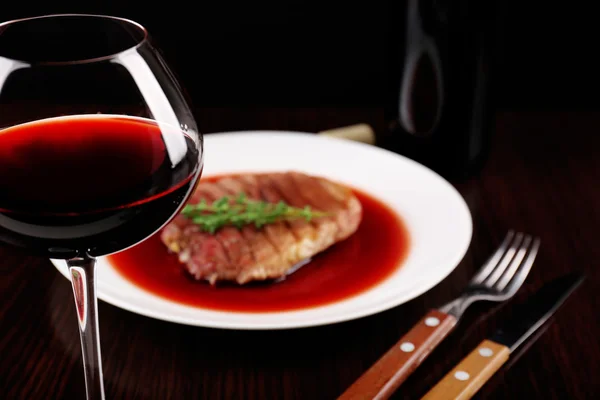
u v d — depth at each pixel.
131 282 0.86
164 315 0.80
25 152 0.69
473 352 0.80
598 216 0.97
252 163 1.02
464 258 0.92
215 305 0.84
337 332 0.84
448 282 0.89
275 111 1.16
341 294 0.86
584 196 1.00
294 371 0.80
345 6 1.49
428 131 1.02
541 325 0.85
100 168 0.69
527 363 0.82
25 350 0.82
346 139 1.06
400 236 0.92
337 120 1.14
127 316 0.85
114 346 0.82
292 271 0.89
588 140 1.10
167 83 0.71
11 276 0.89
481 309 0.86
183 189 0.71
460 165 1.03
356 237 0.93
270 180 0.97
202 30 1.50
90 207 0.68
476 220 0.97
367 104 1.59
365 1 1.48
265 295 0.86
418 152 1.04
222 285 0.87
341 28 1.51
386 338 0.83
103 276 0.86
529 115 1.15
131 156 0.69
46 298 0.87
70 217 0.68
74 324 0.85
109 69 0.70
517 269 0.90
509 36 1.47
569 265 0.91
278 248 0.88
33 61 0.69
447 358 0.82
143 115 0.70
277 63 1.55
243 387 0.79
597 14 1.43
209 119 1.14
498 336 0.82
